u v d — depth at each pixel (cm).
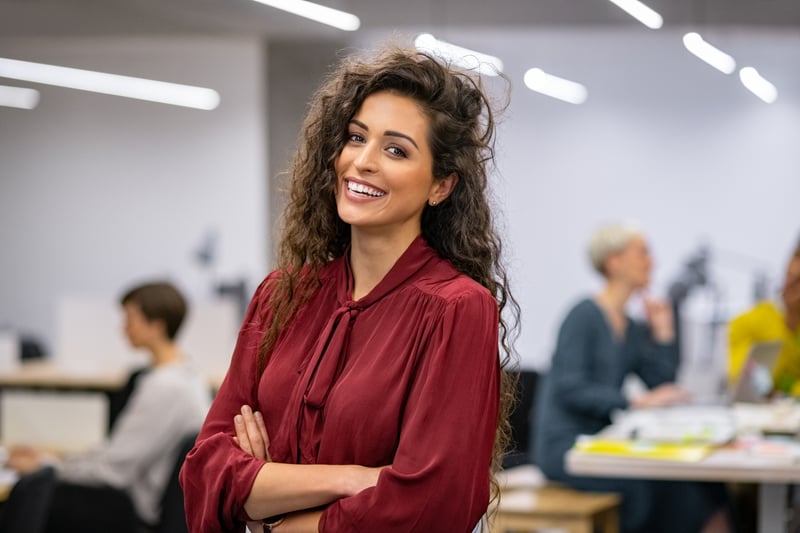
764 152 1091
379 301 188
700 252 1099
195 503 192
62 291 1201
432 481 174
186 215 1169
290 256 201
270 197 1009
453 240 194
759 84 1005
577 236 1134
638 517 463
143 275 1178
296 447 187
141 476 457
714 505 462
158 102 1171
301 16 905
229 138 1155
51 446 552
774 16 875
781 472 341
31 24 961
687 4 833
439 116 187
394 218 185
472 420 178
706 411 464
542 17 885
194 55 1146
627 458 351
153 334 475
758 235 1093
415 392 179
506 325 205
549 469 475
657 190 1116
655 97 1116
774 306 505
